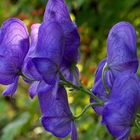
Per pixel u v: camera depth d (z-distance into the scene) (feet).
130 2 1.54
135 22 1.55
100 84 0.77
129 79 0.69
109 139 1.45
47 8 0.74
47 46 0.71
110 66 0.75
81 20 1.64
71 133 0.75
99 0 1.60
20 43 0.74
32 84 0.74
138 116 0.70
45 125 0.74
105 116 0.68
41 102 0.74
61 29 0.71
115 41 0.75
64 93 0.74
